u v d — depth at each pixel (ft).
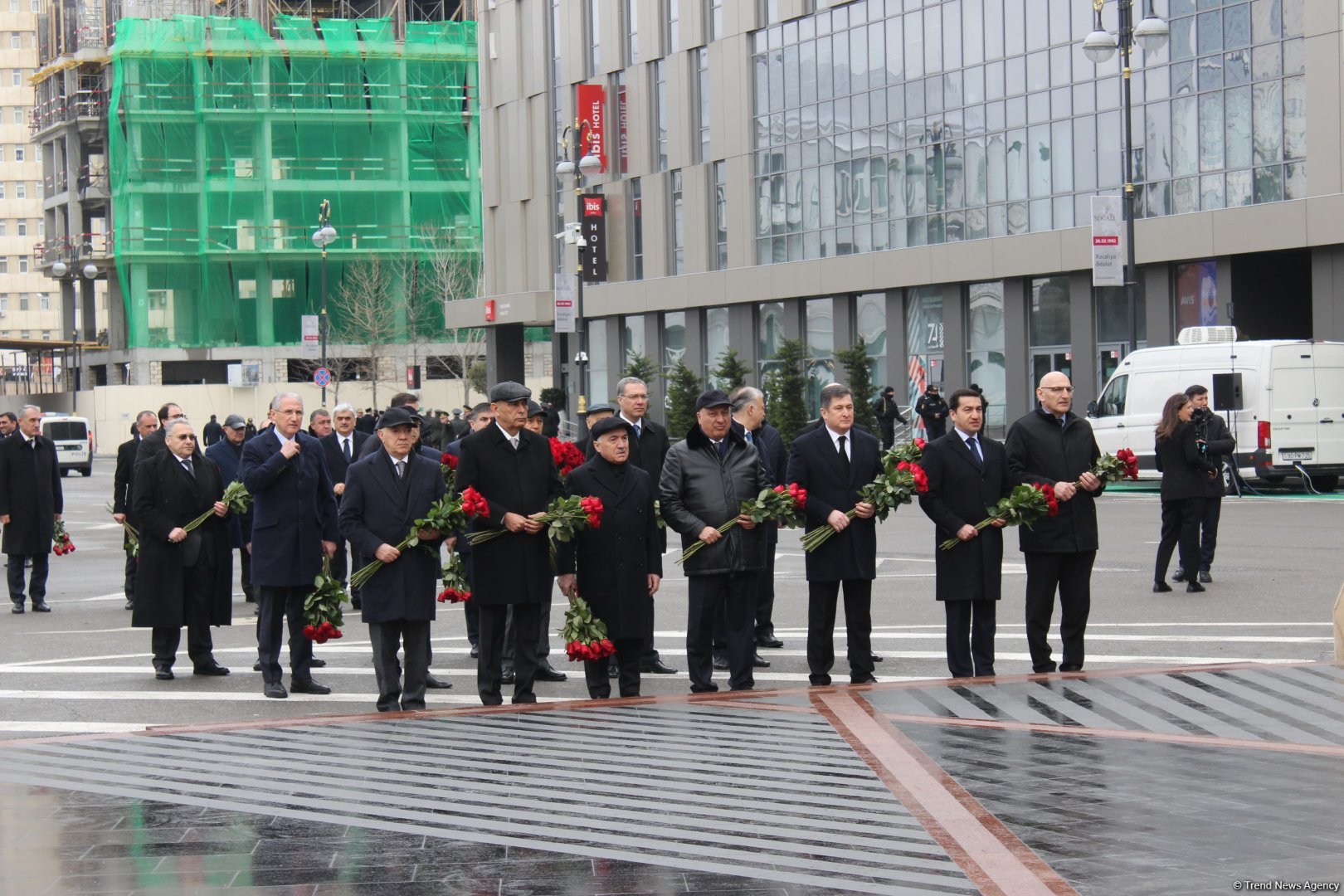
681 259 181.57
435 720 32.76
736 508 35.96
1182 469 53.57
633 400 42.78
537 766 27.48
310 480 38.75
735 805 24.04
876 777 25.75
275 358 258.78
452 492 37.88
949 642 36.88
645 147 185.47
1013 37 140.36
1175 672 35.81
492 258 214.90
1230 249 119.85
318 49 255.70
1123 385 105.81
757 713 32.27
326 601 36.14
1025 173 139.85
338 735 31.09
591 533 35.96
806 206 165.48
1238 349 98.68
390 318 257.75
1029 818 22.61
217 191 253.03
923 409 130.52
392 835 22.67
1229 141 121.29
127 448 59.06
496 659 35.58
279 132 256.32
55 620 55.52
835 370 161.17
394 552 34.45
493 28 212.84
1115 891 18.98
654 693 37.47
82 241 283.79
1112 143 131.44
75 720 34.73
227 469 57.88
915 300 153.48
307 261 259.19
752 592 36.52
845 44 159.22
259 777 26.99
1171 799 23.53
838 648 43.52
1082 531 36.68
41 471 57.88
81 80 288.10
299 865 21.11
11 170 394.32
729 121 173.88
